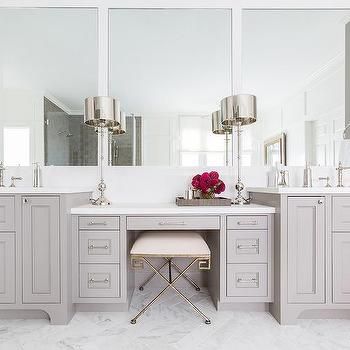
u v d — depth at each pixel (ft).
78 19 7.23
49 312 5.30
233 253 5.57
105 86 7.23
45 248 5.31
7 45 7.24
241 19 7.22
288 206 5.32
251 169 7.20
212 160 7.20
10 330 5.12
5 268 5.31
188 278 7.15
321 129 7.23
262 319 5.50
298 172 7.20
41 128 7.19
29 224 5.31
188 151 7.20
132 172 7.13
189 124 7.22
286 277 5.30
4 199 5.32
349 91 7.16
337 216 5.35
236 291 5.57
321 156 7.23
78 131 7.18
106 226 5.55
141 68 7.22
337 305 5.33
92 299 5.54
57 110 7.22
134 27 7.22
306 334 4.99
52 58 7.23
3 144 7.15
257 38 7.17
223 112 6.70
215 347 4.59
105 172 7.12
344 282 5.35
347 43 7.22
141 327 5.19
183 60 7.23
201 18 7.20
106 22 7.23
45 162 7.14
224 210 5.56
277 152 7.23
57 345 4.66
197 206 5.85
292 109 7.16
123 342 4.73
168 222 5.57
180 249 5.13
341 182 6.65
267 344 4.68
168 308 5.98
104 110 6.43
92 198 7.06
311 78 7.14
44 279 5.30
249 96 6.50
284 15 7.25
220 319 5.49
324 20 7.24
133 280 6.89
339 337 4.90
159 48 7.23
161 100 7.23
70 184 7.09
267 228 5.58
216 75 7.24
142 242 5.35
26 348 4.58
